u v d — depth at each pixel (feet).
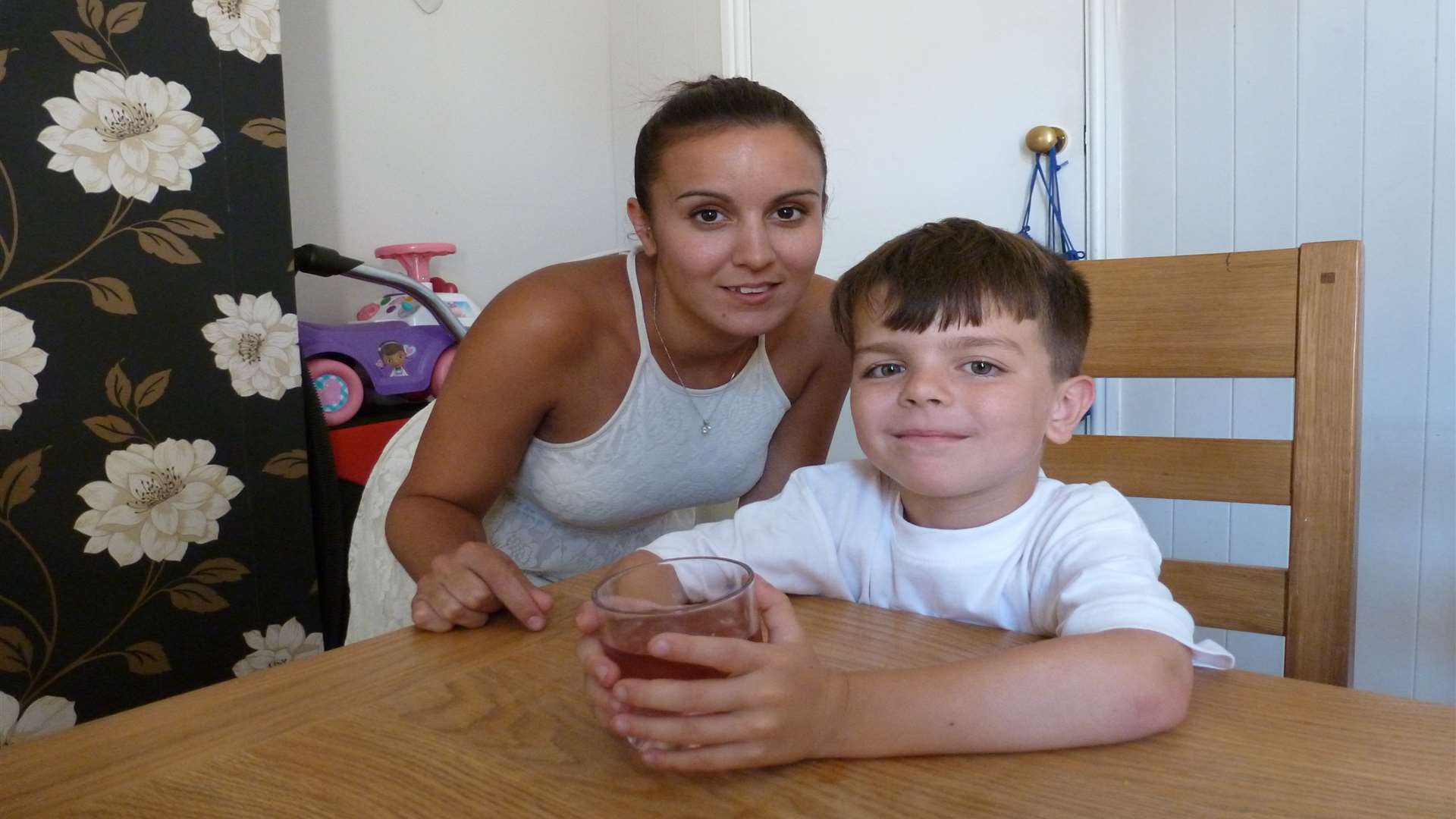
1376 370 5.21
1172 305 3.07
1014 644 1.98
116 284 4.75
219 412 5.14
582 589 2.49
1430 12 4.85
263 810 1.41
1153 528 6.00
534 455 3.71
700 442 3.78
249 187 5.21
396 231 7.33
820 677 1.53
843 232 7.44
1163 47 5.77
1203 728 1.53
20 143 4.43
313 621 5.57
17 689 4.49
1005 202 6.53
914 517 2.51
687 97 3.02
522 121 8.29
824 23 7.34
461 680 1.89
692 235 2.96
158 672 4.95
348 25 6.93
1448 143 4.87
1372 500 5.29
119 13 4.70
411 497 3.35
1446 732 1.48
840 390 4.10
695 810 1.37
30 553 4.52
